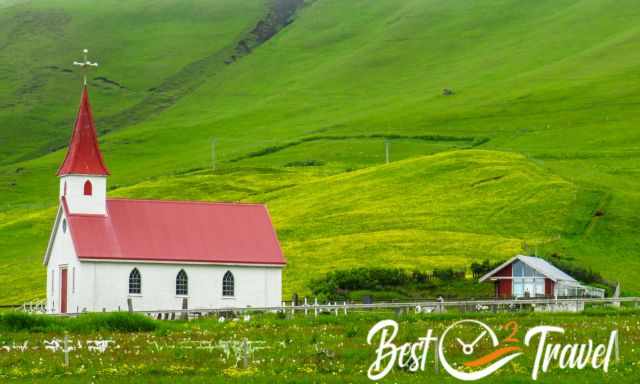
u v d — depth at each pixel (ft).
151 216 384.06
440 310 311.27
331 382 178.40
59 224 382.22
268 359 201.46
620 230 510.58
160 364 196.03
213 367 193.77
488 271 437.99
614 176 625.00
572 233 510.58
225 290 379.14
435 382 179.01
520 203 559.79
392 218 555.28
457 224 535.19
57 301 379.14
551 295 387.14
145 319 255.91
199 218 390.63
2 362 199.21
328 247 504.43
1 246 602.44
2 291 476.95
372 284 426.92
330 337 235.20
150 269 369.09
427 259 472.85
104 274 362.74
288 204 622.13
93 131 383.04
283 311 313.53
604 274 450.71
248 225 395.75
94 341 224.12
